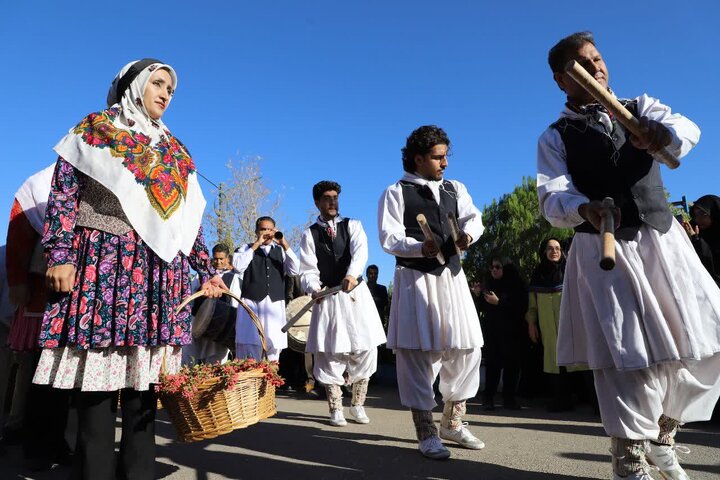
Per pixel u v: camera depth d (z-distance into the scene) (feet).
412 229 11.89
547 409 17.89
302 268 17.07
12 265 10.13
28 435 10.41
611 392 7.28
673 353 6.89
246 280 21.15
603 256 5.87
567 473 9.39
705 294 7.34
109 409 7.80
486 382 18.43
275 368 9.20
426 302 11.37
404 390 11.34
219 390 8.36
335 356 15.79
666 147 7.07
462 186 12.60
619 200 7.51
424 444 10.93
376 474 9.75
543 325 18.35
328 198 17.31
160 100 8.61
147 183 8.02
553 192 7.57
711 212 16.03
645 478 7.26
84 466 7.57
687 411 7.43
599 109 7.89
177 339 8.29
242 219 66.54
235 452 11.71
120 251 7.77
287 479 9.59
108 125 7.98
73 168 7.77
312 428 14.82
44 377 7.43
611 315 7.18
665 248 7.42
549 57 8.33
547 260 19.15
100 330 7.39
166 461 10.96
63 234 7.44
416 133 12.25
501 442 12.24
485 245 50.78
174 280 8.35
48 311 7.47
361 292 16.87
